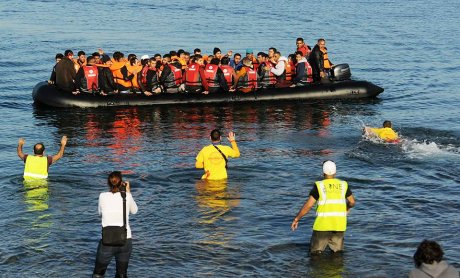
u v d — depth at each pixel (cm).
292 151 2983
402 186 2488
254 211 2223
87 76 3841
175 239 1988
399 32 8069
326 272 1781
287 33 7831
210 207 2258
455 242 1981
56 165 2733
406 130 3378
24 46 6431
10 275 1744
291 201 2322
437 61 5941
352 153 2908
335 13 10056
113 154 2930
